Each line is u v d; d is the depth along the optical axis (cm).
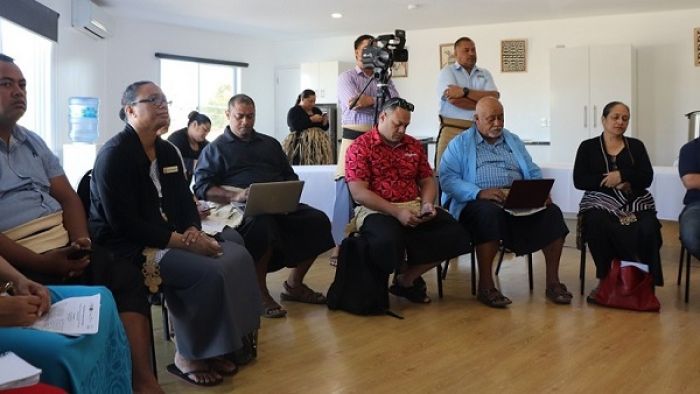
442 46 856
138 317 207
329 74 913
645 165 351
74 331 154
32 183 218
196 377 233
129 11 762
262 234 303
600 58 747
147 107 235
